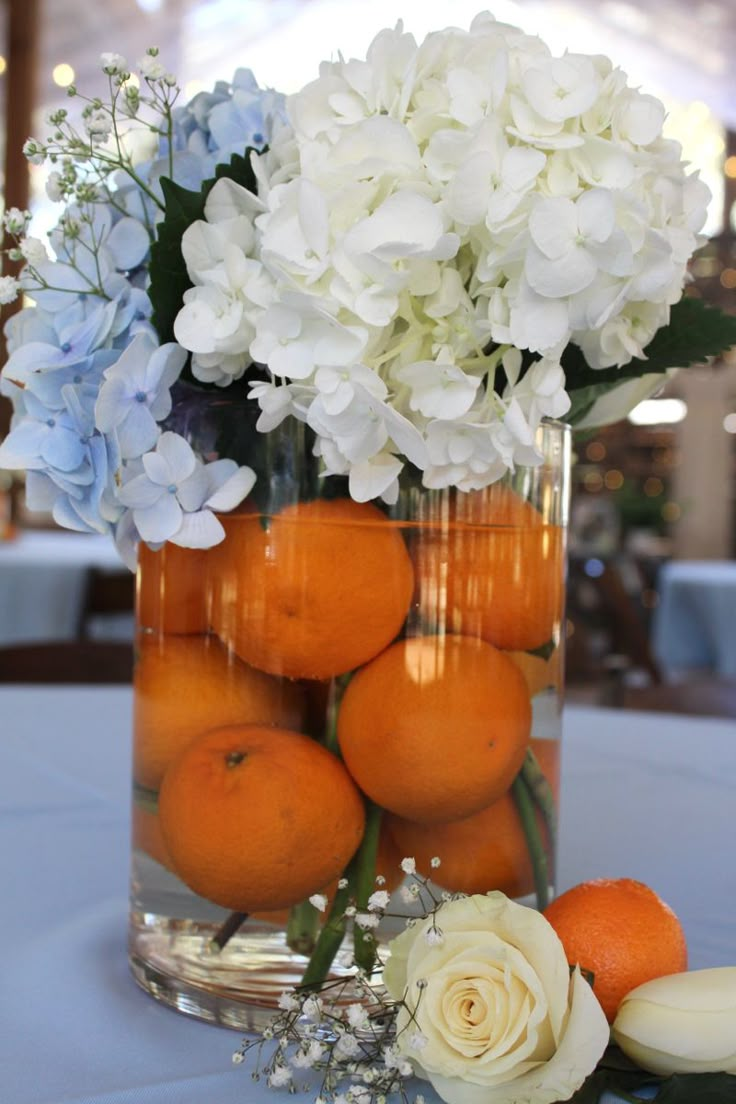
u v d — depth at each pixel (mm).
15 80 5020
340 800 417
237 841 412
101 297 459
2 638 2795
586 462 7605
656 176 410
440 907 385
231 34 6273
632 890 424
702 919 542
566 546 480
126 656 1382
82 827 690
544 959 353
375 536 415
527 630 436
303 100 413
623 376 457
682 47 6484
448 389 383
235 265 401
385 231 374
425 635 417
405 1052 351
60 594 2848
